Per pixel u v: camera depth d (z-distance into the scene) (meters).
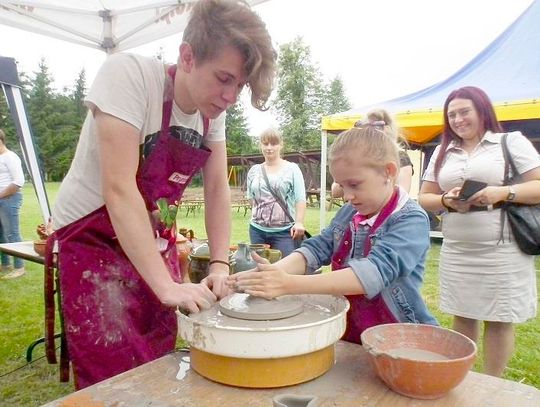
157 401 0.88
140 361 1.33
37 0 3.56
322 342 0.94
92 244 1.34
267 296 1.09
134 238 1.14
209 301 1.11
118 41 3.97
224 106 1.18
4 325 3.52
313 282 1.11
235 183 22.30
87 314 1.31
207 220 1.57
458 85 6.06
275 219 3.53
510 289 2.00
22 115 4.16
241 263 1.67
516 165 2.04
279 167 3.56
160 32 3.84
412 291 1.31
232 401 0.88
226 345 0.90
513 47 5.96
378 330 1.04
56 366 2.82
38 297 4.25
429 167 2.40
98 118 1.18
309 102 32.19
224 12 1.08
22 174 5.00
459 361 0.85
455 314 2.15
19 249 2.68
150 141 1.32
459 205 2.07
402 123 5.81
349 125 5.97
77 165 1.38
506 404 0.87
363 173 1.27
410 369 0.86
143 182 1.37
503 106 5.02
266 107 1.20
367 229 1.35
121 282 1.36
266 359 0.91
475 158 2.13
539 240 1.97
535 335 3.38
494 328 2.08
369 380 0.97
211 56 1.09
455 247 2.14
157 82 1.27
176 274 1.56
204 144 1.54
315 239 1.53
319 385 0.95
